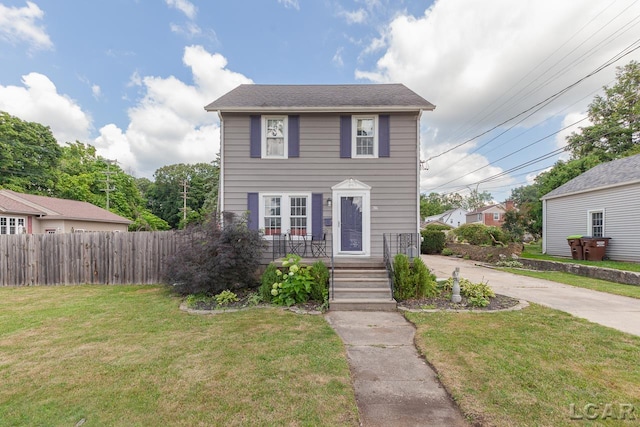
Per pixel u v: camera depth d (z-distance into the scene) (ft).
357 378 10.55
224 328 15.48
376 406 8.86
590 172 50.31
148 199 144.56
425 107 27.96
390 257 24.67
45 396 9.29
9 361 11.67
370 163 29.14
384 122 29.14
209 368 11.00
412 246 25.72
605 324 15.72
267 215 29.27
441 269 38.52
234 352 12.39
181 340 13.78
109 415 8.34
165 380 10.18
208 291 22.67
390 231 28.84
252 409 8.55
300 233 29.09
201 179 139.64
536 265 39.27
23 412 8.51
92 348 12.90
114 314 18.19
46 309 19.39
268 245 26.81
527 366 11.02
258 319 17.10
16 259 28.63
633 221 37.73
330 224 28.86
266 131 29.48
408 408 8.75
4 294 24.43
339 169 29.22
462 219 163.53
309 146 29.27
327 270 21.98
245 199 29.12
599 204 42.68
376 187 29.04
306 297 21.09
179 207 138.10
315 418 8.14
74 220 59.77
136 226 93.40
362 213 28.91
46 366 11.24
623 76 71.87
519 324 15.69
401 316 18.04
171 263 23.61
